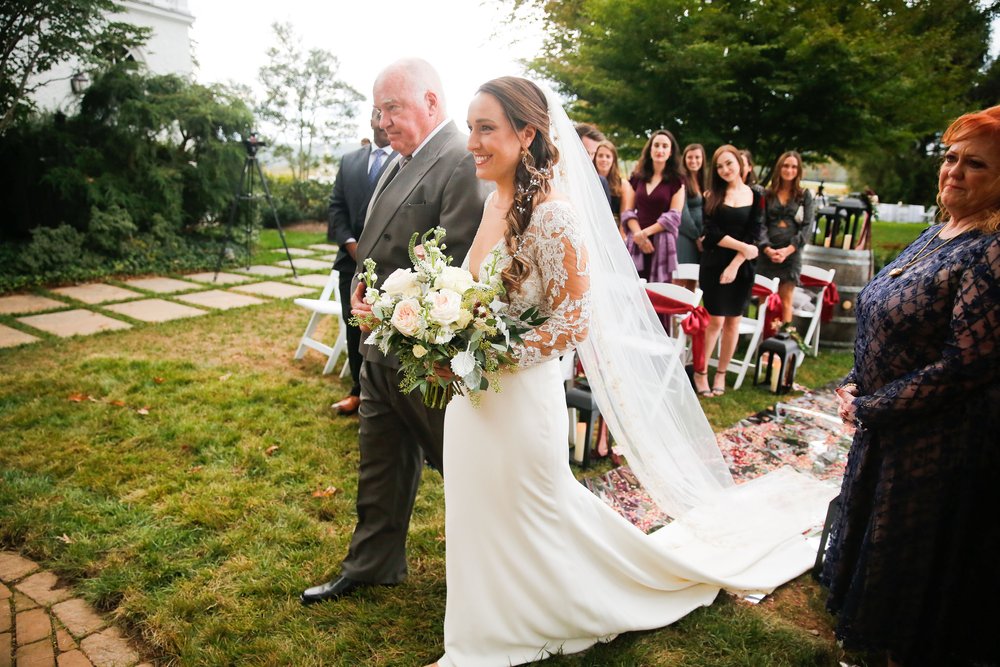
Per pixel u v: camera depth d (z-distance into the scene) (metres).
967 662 1.94
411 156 2.36
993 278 1.66
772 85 7.98
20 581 2.51
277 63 15.14
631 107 8.77
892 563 1.93
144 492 3.11
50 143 7.95
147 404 4.15
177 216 8.62
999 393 1.76
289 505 3.07
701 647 2.21
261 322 6.27
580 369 4.33
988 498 1.82
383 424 2.32
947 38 8.41
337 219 4.14
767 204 5.76
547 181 1.85
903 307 1.86
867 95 8.04
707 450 2.61
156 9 10.44
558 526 2.04
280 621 2.31
